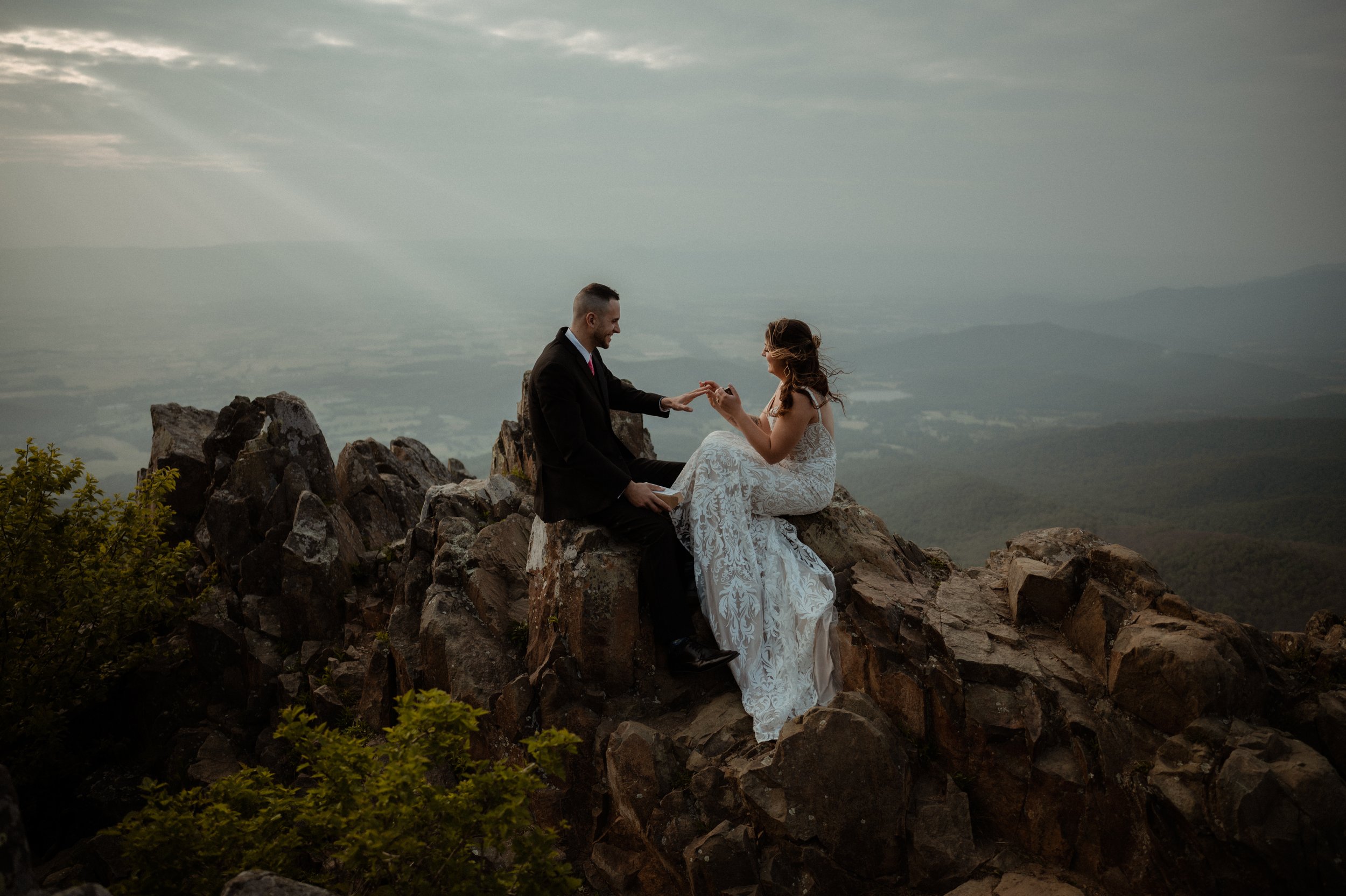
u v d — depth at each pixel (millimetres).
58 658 7660
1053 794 4406
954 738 4793
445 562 7090
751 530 5969
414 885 3898
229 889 3234
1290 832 3613
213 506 8750
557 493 6070
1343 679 4477
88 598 7672
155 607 8047
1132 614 4719
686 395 6277
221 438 9750
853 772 4602
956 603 5438
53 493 7758
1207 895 3791
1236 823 3686
